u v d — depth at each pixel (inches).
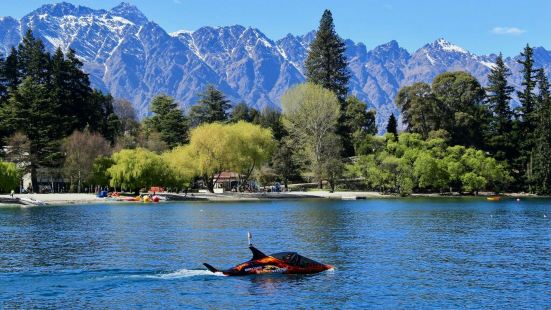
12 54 6811.0
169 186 5541.3
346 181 6378.0
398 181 5890.8
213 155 5408.5
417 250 1982.0
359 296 1333.7
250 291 1381.6
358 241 2226.9
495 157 6643.7
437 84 7288.4
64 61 6609.3
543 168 6304.1
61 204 4643.2
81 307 1252.5
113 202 4877.0
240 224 2908.5
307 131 6171.3
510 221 3117.6
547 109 6550.2
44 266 1683.1
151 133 7190.0
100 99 7214.6
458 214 3609.7
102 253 1925.4
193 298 1321.4
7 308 1242.0
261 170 6619.1
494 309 1230.3
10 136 5625.0
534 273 1576.0
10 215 3511.3
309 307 1248.8
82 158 5354.3
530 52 7012.8
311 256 1855.3
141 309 1240.8
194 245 2113.7
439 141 6112.2
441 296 1331.2
